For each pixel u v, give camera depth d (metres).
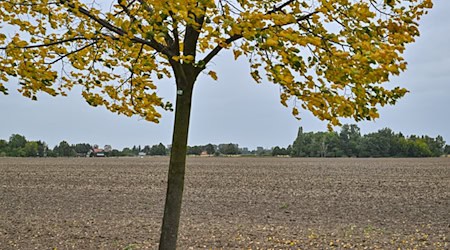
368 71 3.52
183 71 4.47
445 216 13.46
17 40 4.44
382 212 14.26
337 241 9.59
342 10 3.91
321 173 32.62
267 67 4.12
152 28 3.54
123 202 16.42
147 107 4.97
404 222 12.38
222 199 17.55
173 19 3.64
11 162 51.47
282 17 3.39
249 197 18.19
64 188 21.59
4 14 4.53
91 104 5.20
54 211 14.07
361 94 3.74
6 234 10.13
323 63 3.81
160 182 24.78
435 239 9.93
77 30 4.41
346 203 16.38
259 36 3.35
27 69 4.44
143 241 9.50
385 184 23.72
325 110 3.87
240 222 12.15
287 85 3.84
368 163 51.78
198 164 47.56
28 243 9.25
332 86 3.71
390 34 3.84
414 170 36.56
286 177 28.61
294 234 10.38
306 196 18.48
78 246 9.03
